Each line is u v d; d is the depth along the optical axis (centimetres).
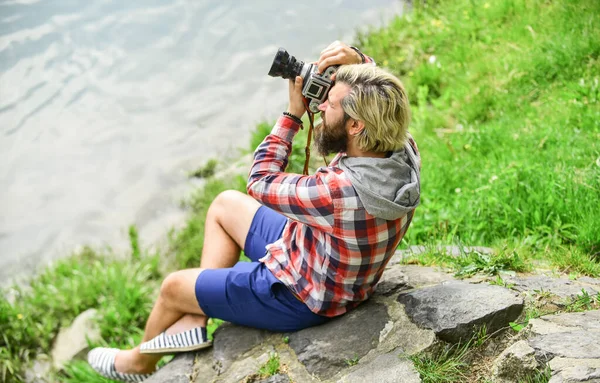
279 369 238
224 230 282
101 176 588
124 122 635
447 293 239
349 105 200
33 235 545
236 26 728
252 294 246
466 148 442
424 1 698
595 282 254
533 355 201
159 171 586
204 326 266
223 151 591
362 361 227
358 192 204
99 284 499
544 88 466
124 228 544
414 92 561
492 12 587
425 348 223
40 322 486
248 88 650
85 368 418
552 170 352
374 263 224
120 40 729
